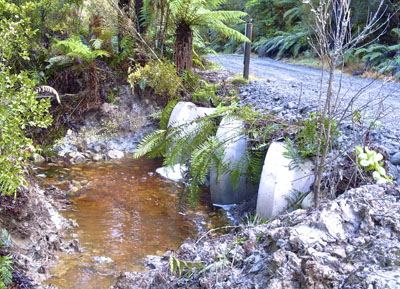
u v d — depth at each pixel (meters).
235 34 7.56
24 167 3.65
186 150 4.43
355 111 3.72
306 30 15.17
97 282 2.95
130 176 5.42
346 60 11.12
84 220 4.04
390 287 1.75
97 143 6.47
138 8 8.20
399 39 11.45
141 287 2.74
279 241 2.33
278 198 3.47
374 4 11.59
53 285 2.87
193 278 2.54
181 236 3.78
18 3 6.36
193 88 7.23
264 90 7.02
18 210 3.25
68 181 5.09
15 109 2.75
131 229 3.90
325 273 1.98
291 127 4.22
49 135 6.28
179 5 6.87
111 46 7.48
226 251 2.68
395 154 3.47
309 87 7.36
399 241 2.08
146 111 7.07
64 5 6.86
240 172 4.26
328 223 2.31
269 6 19.88
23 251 3.14
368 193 2.64
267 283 2.14
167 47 8.31
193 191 4.20
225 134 4.37
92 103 6.73
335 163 3.49
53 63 6.64
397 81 9.10
